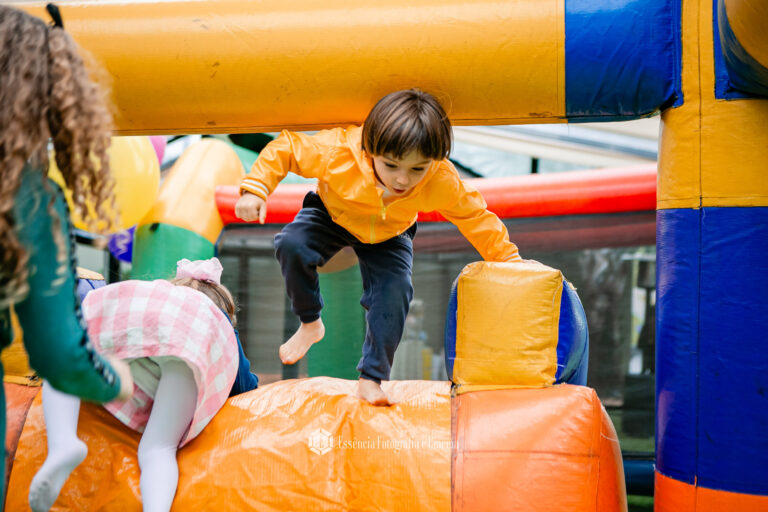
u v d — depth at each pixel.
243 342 3.46
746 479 1.73
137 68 1.93
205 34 1.91
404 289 2.02
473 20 1.86
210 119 1.99
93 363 1.07
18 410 1.90
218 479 1.74
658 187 1.94
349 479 1.74
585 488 1.69
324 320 3.41
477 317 1.88
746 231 1.77
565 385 1.83
